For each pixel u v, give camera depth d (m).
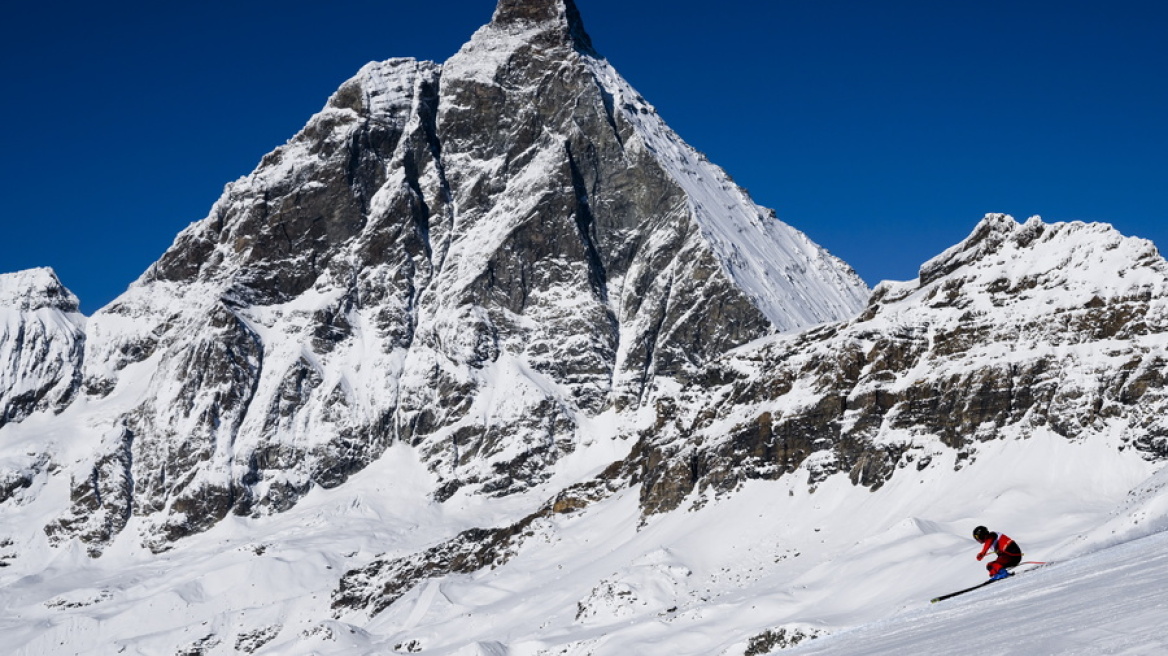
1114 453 141.12
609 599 155.12
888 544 136.25
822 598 130.62
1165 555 42.81
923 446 157.88
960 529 135.75
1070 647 28.70
